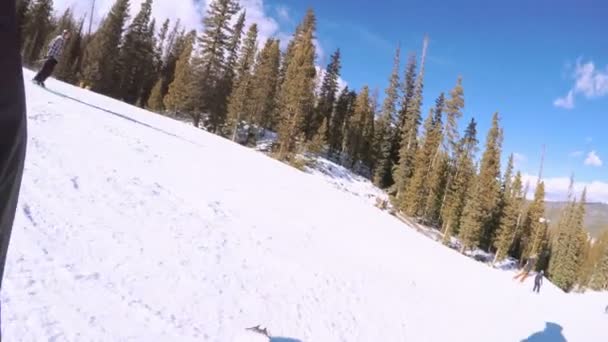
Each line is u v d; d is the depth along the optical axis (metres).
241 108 45.47
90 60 51.72
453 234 47.78
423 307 7.50
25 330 2.55
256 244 6.22
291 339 4.10
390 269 8.80
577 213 65.75
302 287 5.52
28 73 11.94
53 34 51.06
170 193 6.46
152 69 59.72
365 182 50.69
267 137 51.03
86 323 2.89
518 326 9.27
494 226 54.41
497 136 51.19
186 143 11.74
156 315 3.37
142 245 4.43
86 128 7.53
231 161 12.35
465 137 57.59
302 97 43.34
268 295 4.80
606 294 27.25
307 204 11.34
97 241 4.06
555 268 63.41
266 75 48.22
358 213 14.22
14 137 0.96
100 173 5.75
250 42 50.59
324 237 8.70
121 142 7.83
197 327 3.47
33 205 4.12
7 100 0.93
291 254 6.59
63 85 13.72
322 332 4.61
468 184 51.62
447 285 10.15
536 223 58.25
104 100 14.72
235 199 8.10
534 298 14.44
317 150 46.34
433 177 48.28
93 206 4.74
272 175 13.41
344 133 59.84
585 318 13.26
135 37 52.88
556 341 9.16
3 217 0.99
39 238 3.63
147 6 53.62
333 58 59.84
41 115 6.95
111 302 3.26
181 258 4.58
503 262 52.31
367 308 6.04
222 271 4.78
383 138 57.62
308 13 48.91
